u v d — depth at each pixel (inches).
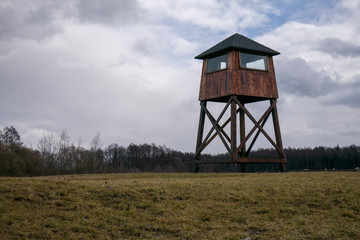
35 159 2009.1
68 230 463.5
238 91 1088.2
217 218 552.4
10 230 439.5
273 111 1151.6
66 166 2097.7
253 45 1155.9
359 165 2839.6
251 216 564.1
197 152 1175.6
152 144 3427.7
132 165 3095.5
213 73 1153.4
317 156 3011.8
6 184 593.9
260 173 986.7
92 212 529.3
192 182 730.2
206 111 1170.0
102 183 677.9
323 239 493.0
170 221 525.3
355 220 569.0
